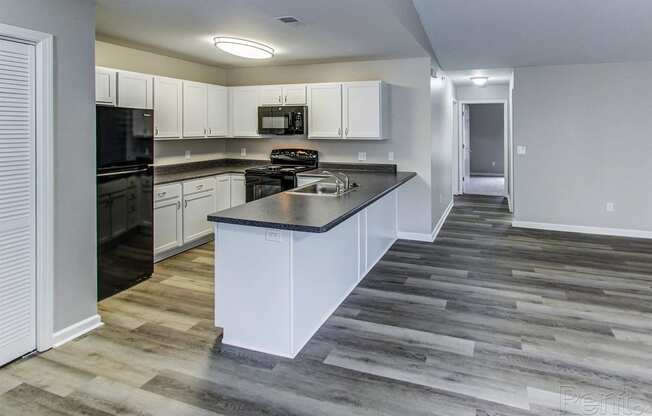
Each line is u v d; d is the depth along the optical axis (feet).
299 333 8.80
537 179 19.83
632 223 18.53
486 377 7.81
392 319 10.31
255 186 17.02
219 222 8.57
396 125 17.52
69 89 8.84
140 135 12.21
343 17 10.99
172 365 8.20
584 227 19.30
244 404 7.02
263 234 8.48
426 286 12.57
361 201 10.48
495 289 12.33
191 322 10.10
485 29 14.43
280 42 13.97
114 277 11.69
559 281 12.99
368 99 16.56
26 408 6.86
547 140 19.43
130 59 15.24
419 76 16.93
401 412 6.82
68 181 8.95
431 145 17.35
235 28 12.28
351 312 10.70
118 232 11.71
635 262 14.85
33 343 8.50
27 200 8.20
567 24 13.76
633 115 18.02
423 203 17.60
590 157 18.86
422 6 12.86
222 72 19.77
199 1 9.87
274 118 17.72
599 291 12.14
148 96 14.49
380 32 12.52
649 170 18.03
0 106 7.61
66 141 8.84
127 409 6.86
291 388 7.47
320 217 8.45
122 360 8.36
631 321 10.16
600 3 12.19
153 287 12.37
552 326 9.93
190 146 18.35
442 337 9.39
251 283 8.69
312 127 17.52
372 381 7.69
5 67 7.65
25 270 8.27
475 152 44.47
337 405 7.00
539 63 18.62
